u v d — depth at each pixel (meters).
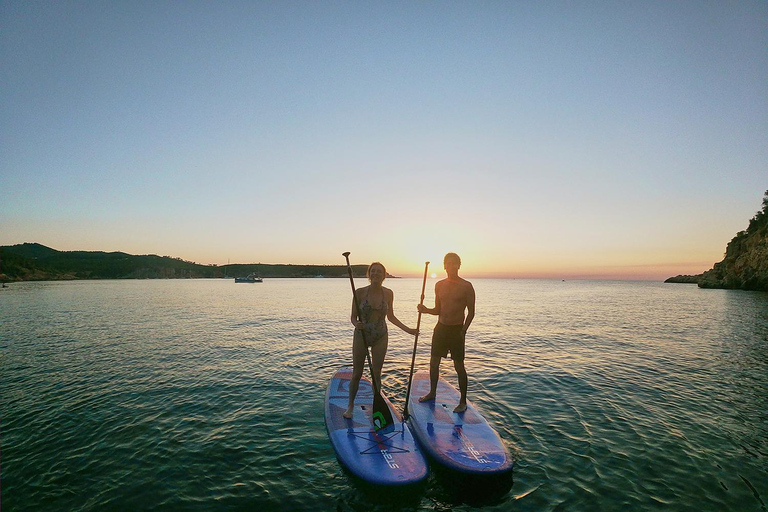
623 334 16.44
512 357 11.62
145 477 4.81
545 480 4.68
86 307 29.67
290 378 9.24
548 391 8.16
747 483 4.66
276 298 43.19
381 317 5.82
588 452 5.41
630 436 5.96
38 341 14.37
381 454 4.87
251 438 5.88
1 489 4.57
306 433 6.05
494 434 5.31
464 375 5.99
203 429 6.24
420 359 11.21
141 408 7.23
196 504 4.25
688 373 9.77
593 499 4.30
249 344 13.77
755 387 8.59
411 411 6.02
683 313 26.36
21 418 6.76
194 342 14.16
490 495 4.36
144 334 16.08
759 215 72.25
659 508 4.15
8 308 28.69
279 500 4.31
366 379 8.09
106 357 11.61
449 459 4.70
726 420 6.65
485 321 21.50
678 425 6.41
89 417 6.79
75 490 4.55
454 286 5.99
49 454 5.43
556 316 24.38
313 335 15.96
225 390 8.30
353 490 4.50
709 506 4.20
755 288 62.19
